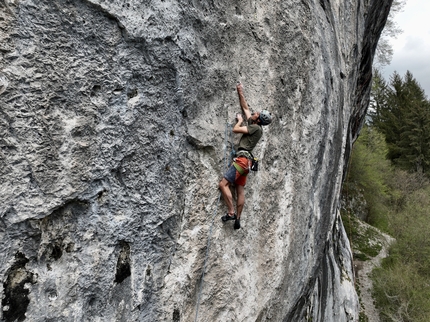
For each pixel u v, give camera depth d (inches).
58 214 98.1
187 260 134.9
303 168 215.5
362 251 699.4
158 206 122.0
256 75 169.6
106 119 106.0
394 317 517.0
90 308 103.9
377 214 896.3
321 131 241.3
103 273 106.3
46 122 93.4
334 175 294.7
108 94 106.3
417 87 1612.9
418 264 618.2
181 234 133.6
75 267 100.8
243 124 159.2
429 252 618.2
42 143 92.7
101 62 104.2
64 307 97.4
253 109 165.9
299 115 208.4
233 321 155.0
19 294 89.3
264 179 177.5
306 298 255.4
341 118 306.3
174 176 128.6
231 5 154.2
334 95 272.5
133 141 113.3
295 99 202.4
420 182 1120.8
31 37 89.8
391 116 1579.7
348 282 445.4
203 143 139.6
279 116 187.6
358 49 400.8
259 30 171.3
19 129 88.5
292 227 202.7
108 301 108.0
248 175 166.4
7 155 86.7
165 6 120.1
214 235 147.2
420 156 1408.7
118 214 110.4
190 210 136.5
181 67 127.4
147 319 119.6
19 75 87.9
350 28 350.3
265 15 176.2
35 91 91.0
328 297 351.3
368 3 419.2
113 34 106.3
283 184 193.5
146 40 113.7
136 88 114.0
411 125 1486.2
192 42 131.5
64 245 99.3
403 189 1009.5
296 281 217.9
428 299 521.7
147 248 119.6
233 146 156.3
